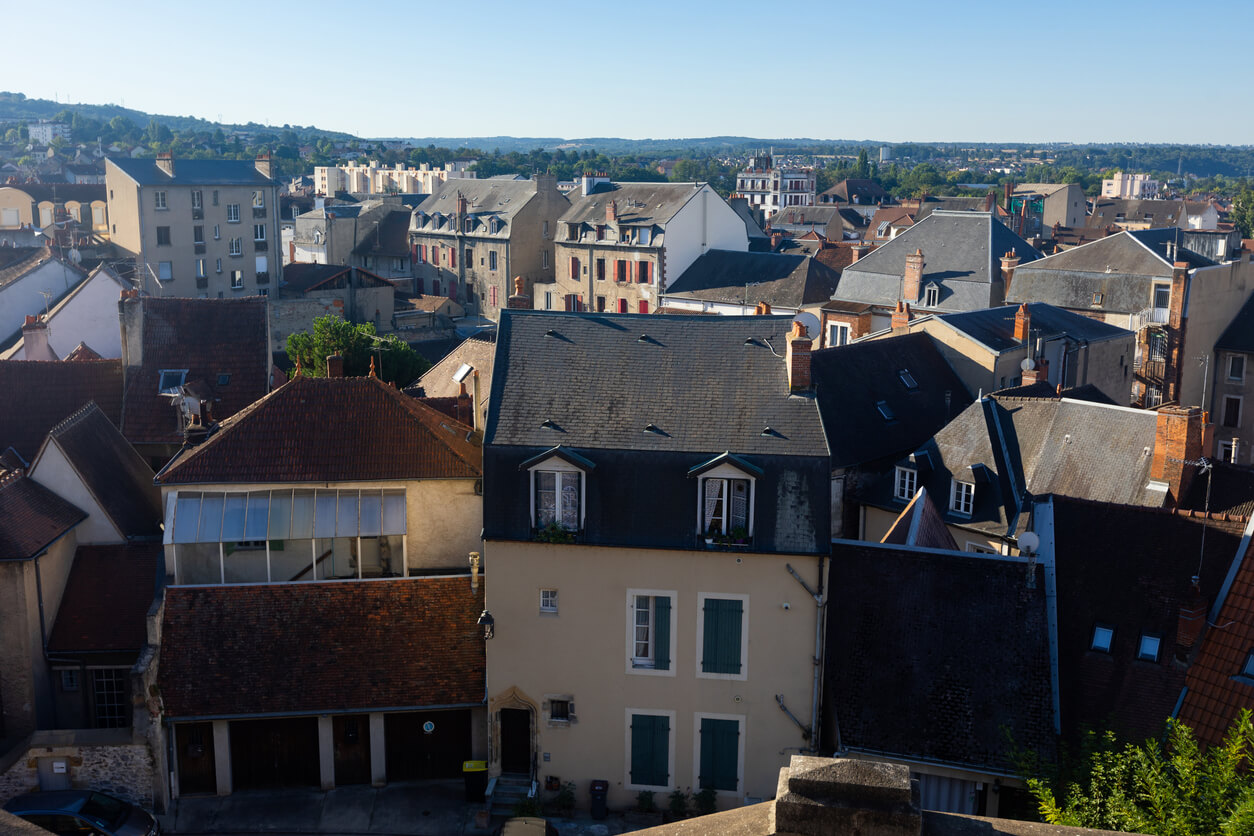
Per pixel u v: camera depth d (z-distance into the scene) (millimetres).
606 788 27578
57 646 29656
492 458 26984
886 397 46906
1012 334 51500
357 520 30719
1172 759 18453
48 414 44531
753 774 27281
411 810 27656
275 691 27875
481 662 28828
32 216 130000
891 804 8500
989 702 25891
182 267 95125
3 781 26562
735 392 28359
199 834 26406
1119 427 37250
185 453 32500
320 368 60844
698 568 26578
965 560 27938
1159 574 26703
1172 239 70750
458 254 116500
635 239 99250
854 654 27109
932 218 75062
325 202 154375
